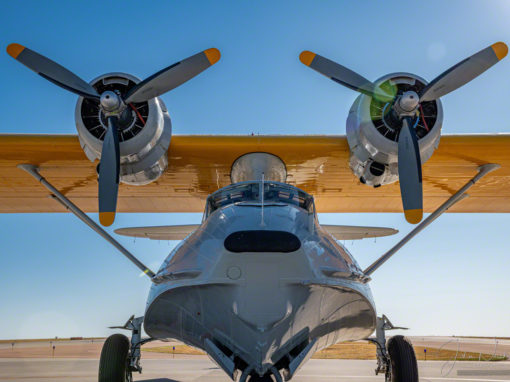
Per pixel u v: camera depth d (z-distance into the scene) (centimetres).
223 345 475
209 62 577
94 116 591
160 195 883
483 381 969
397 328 636
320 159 734
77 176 802
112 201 529
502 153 703
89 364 1656
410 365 595
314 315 455
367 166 616
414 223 529
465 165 755
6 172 784
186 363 1577
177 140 680
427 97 571
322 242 466
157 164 623
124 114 566
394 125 579
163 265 512
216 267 421
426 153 607
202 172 775
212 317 448
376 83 585
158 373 1148
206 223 492
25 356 2588
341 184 838
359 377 1050
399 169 541
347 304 473
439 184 856
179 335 523
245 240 417
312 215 500
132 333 627
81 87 573
